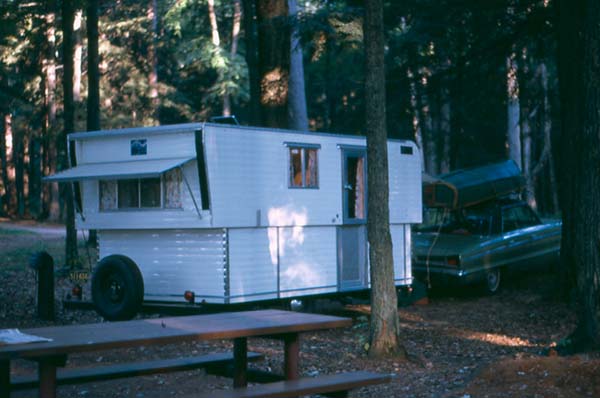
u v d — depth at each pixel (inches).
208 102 2283.5
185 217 468.8
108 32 2075.5
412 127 829.8
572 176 602.2
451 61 786.8
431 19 740.0
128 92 2049.7
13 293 644.7
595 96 363.6
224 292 465.4
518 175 723.4
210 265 470.9
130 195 495.5
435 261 650.8
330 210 533.6
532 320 547.5
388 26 783.1
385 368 390.9
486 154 1508.4
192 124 458.9
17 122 2154.3
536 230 710.5
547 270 724.0
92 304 502.6
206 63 2032.5
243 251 476.1
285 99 722.8
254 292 482.0
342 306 621.0
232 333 247.1
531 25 725.3
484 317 565.9
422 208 624.7
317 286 525.7
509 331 511.8
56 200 1947.6
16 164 2516.0
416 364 400.5
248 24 749.3
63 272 768.9
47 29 1654.8
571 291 587.5
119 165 488.4
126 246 505.4
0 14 901.8
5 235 1349.7
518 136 1300.4
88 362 399.9
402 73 781.9
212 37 2182.6
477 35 746.8
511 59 807.1
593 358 331.6
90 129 844.0
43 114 1967.3
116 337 230.5
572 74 598.5
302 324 264.2
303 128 883.4
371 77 418.0
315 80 1742.1
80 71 1871.3
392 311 414.9
